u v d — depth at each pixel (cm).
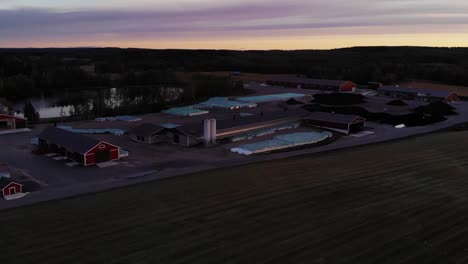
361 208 2698
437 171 3619
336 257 2025
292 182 3309
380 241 2194
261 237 2270
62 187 3372
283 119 6347
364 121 6253
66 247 2191
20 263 2028
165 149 4853
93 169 3972
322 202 2825
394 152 4453
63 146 4384
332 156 4350
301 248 2127
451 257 2005
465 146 4700
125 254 2098
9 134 5662
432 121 6731
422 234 2275
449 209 2653
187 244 2200
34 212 2733
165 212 2670
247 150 4675
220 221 2508
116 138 5450
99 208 2777
